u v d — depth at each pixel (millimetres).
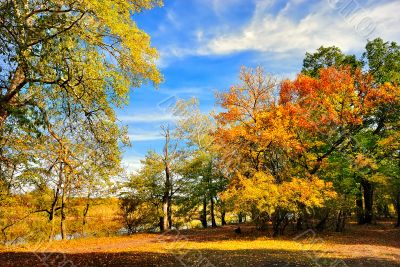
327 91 26641
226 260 15398
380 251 18016
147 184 34406
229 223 42969
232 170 27250
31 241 26828
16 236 26859
